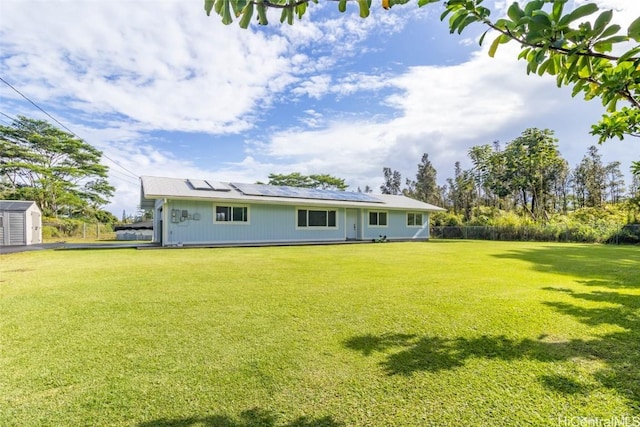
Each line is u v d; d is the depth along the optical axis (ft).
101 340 9.14
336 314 11.58
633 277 19.11
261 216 47.62
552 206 109.81
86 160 95.14
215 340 9.15
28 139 84.53
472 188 120.47
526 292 14.99
